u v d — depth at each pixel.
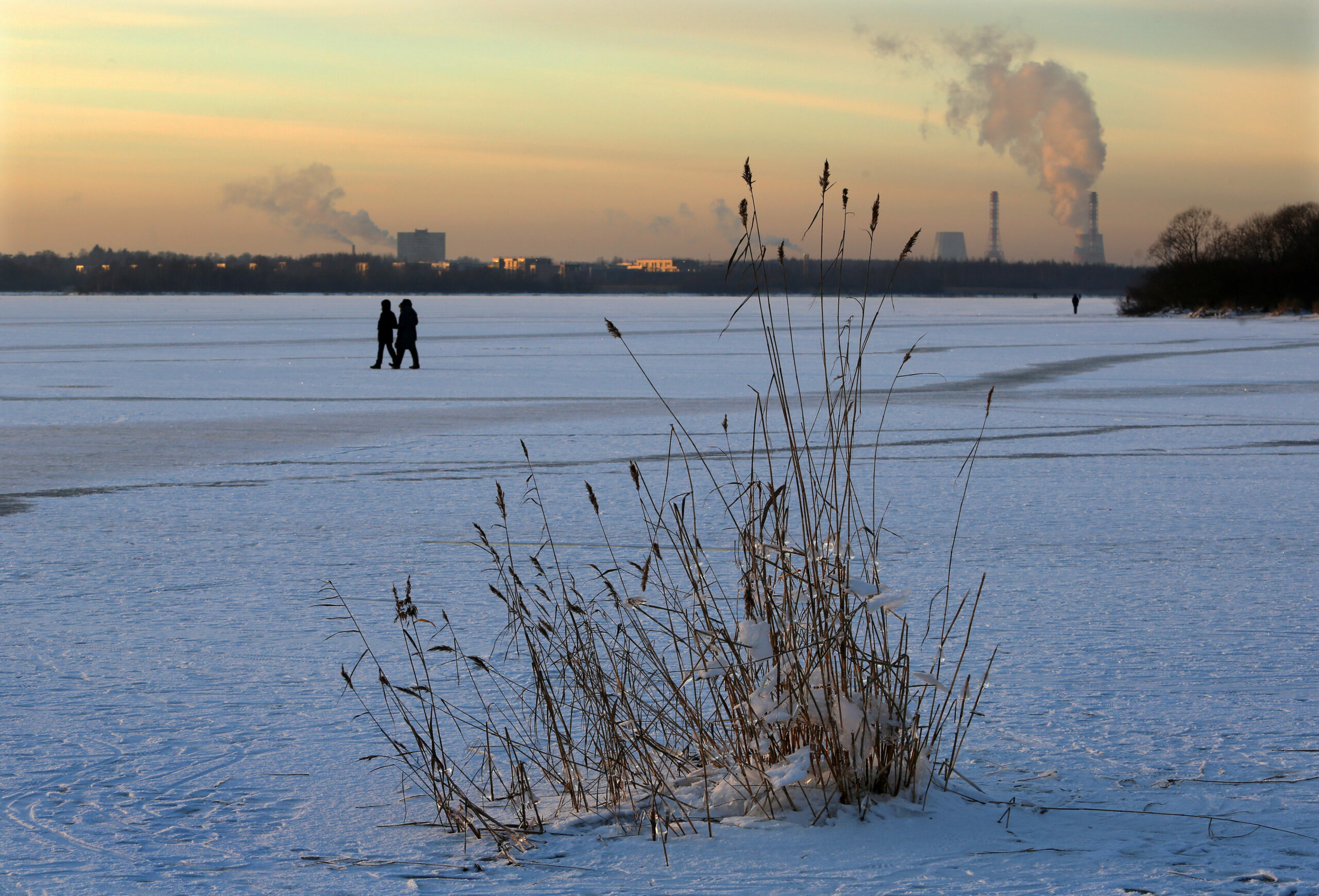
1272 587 9.35
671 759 4.99
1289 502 13.88
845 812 4.58
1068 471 16.62
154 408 26.19
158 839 4.54
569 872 4.16
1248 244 121.00
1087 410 25.94
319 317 102.25
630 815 4.70
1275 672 6.87
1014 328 79.69
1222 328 79.94
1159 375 36.69
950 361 43.69
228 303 181.62
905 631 4.90
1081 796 4.81
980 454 18.41
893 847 4.27
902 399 28.38
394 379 35.03
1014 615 8.40
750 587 4.89
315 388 31.50
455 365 41.53
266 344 56.28
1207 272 115.19
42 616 8.51
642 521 12.62
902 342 57.91
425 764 5.33
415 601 8.92
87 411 25.62
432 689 6.61
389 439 20.56
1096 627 8.03
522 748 5.55
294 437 20.83
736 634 4.80
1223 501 13.96
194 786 5.15
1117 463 17.44
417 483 15.62
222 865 4.28
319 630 8.05
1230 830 4.43
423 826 4.68
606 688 5.91
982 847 4.28
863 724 4.57
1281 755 5.35
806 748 4.65
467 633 7.87
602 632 5.79
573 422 23.16
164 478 16.12
